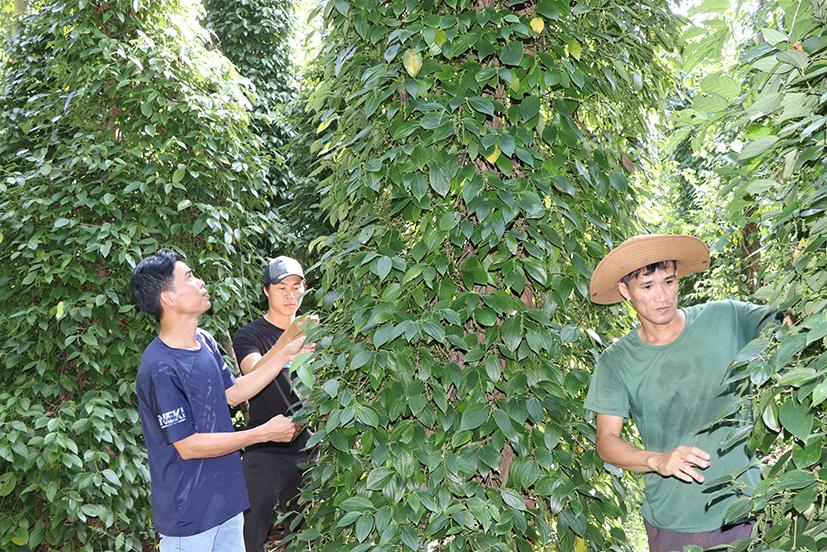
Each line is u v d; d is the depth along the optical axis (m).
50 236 3.40
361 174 1.83
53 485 3.10
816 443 1.06
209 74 3.93
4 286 3.57
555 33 1.74
